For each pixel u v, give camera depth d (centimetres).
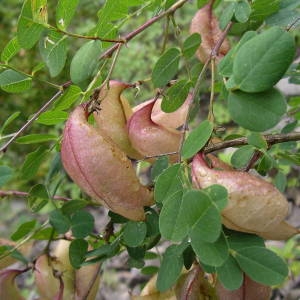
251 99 14
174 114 19
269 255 15
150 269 24
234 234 15
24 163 21
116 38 17
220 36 18
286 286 40
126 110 18
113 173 15
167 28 18
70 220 21
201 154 15
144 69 62
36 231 22
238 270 15
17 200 59
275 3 18
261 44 14
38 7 15
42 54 17
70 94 18
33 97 50
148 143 17
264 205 14
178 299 19
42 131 45
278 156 23
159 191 15
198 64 20
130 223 19
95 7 67
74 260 20
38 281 21
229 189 14
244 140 17
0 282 21
